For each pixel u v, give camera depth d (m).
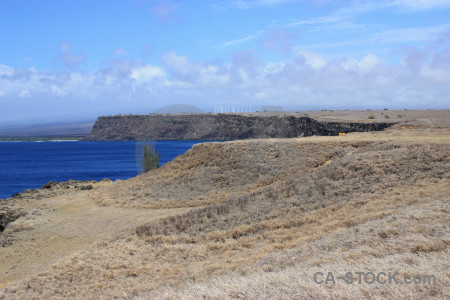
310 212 17.34
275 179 21.88
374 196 17.77
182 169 28.03
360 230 13.09
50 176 80.88
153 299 9.96
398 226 12.38
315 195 19.00
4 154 169.50
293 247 13.73
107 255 16.19
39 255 18.33
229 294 8.68
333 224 15.19
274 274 9.88
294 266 11.04
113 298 11.77
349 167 21.44
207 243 16.22
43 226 22.72
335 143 26.92
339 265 9.75
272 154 21.95
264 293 8.31
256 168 22.97
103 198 27.80
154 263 14.98
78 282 13.88
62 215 25.03
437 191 16.66
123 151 163.12
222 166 25.50
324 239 13.47
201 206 22.44
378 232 12.22
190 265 14.23
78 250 18.08
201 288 9.76
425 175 19.30
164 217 20.98
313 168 22.30
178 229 18.17
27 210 26.44
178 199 24.41
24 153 174.62
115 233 19.83
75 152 167.62
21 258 18.12
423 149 22.89
